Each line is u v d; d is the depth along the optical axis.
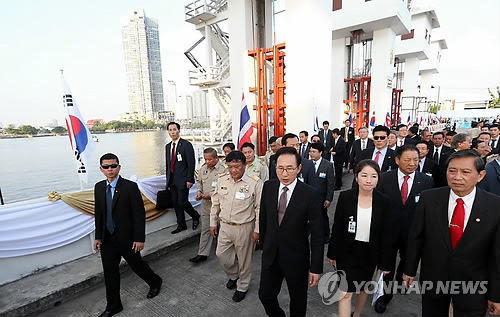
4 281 2.81
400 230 2.34
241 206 2.59
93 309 2.62
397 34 15.55
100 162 2.40
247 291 2.79
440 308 1.75
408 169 2.37
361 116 16.30
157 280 2.80
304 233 2.01
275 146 4.36
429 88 31.00
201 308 2.56
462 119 33.72
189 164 4.02
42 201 3.12
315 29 8.38
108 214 2.43
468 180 1.52
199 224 4.49
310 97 8.55
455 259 1.61
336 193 6.59
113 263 2.46
